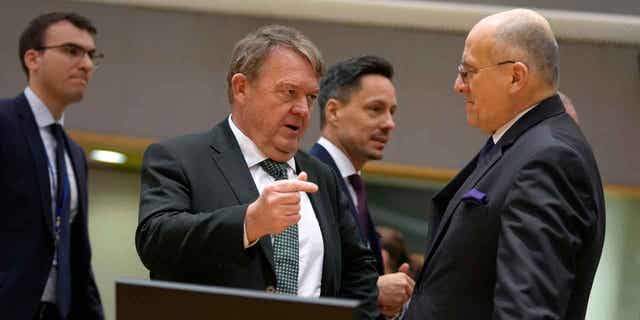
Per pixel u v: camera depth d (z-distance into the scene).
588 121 11.02
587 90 11.01
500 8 10.80
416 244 11.29
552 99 5.12
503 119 5.17
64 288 7.61
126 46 11.09
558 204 4.55
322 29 11.04
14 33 11.00
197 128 11.05
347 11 10.88
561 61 10.99
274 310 3.46
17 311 7.34
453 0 10.83
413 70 11.05
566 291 4.43
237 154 5.18
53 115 7.99
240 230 4.47
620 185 11.03
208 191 5.01
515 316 4.34
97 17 11.05
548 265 4.42
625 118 11.01
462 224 4.90
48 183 7.67
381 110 7.30
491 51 5.12
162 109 11.09
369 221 7.21
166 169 5.04
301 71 5.10
